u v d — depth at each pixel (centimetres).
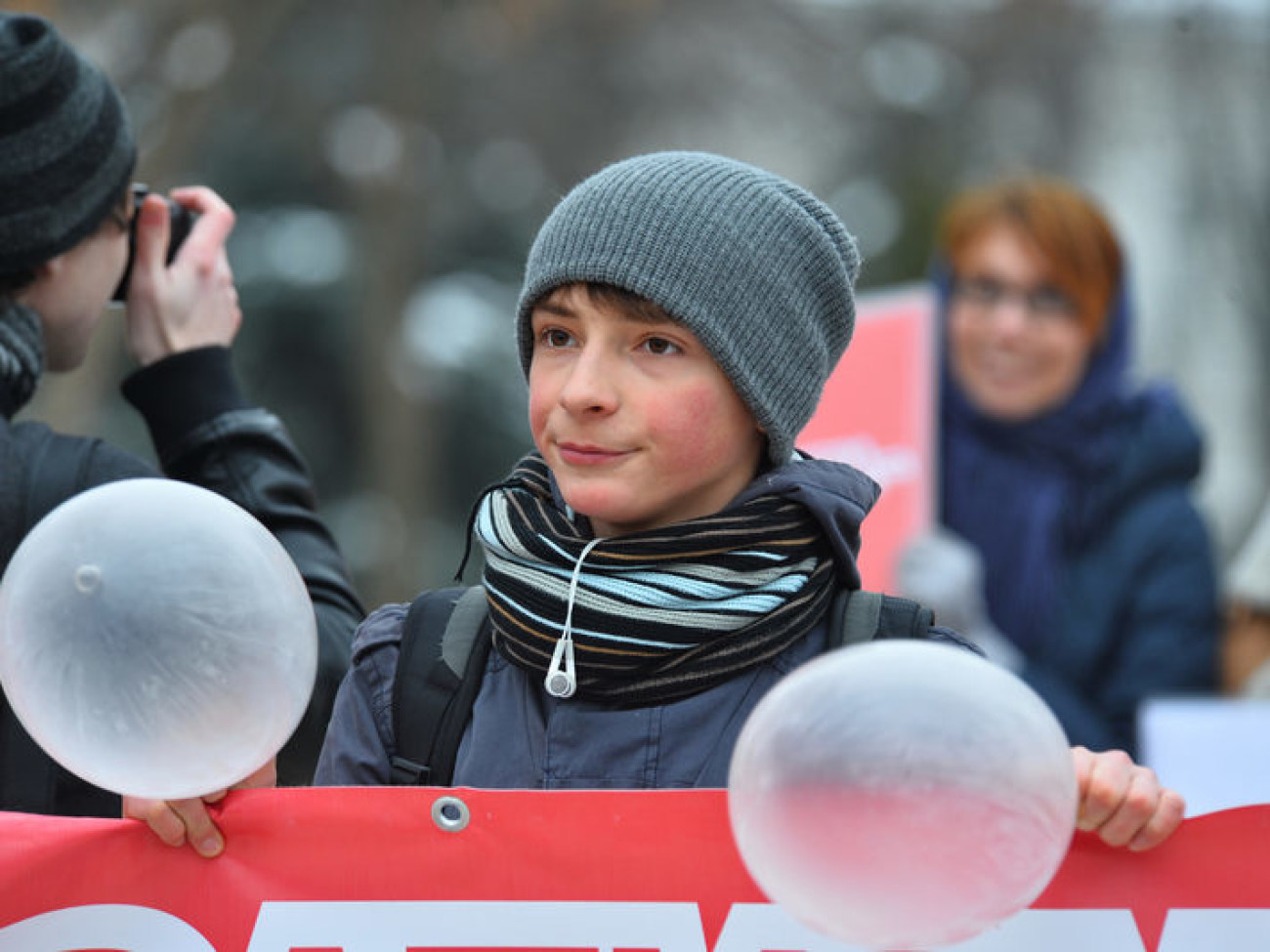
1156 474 1482
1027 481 1506
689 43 5319
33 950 659
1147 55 5797
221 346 912
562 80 5244
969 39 5528
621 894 638
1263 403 6625
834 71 5462
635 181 695
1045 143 5959
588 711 676
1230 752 1281
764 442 726
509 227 5800
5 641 592
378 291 4738
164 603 583
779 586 673
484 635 711
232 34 3716
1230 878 627
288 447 901
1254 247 6091
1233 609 1498
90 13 3709
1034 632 1487
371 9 4694
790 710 534
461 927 643
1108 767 615
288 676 606
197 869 657
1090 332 1513
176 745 589
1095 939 629
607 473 675
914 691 530
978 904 533
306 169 5288
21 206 816
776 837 531
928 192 5891
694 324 675
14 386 813
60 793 760
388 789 652
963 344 1546
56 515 599
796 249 709
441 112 5109
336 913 648
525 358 734
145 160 3688
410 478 4772
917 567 1448
